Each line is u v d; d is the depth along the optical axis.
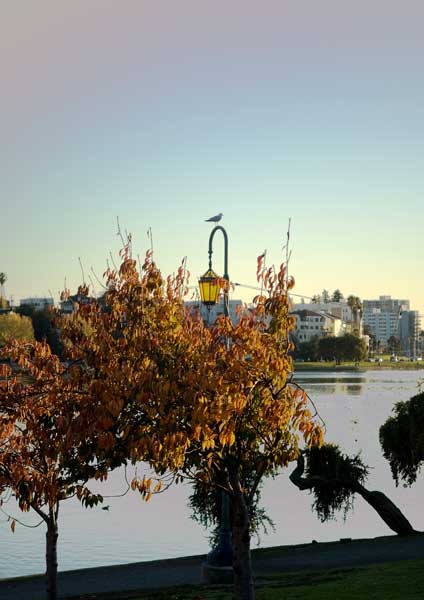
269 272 16.56
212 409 15.37
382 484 57.03
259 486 49.84
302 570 28.53
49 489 16.81
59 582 27.75
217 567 25.81
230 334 16.42
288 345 16.64
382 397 159.25
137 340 15.96
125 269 16.75
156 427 15.52
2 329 159.50
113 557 35.12
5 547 37.28
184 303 17.03
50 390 16.72
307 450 38.38
